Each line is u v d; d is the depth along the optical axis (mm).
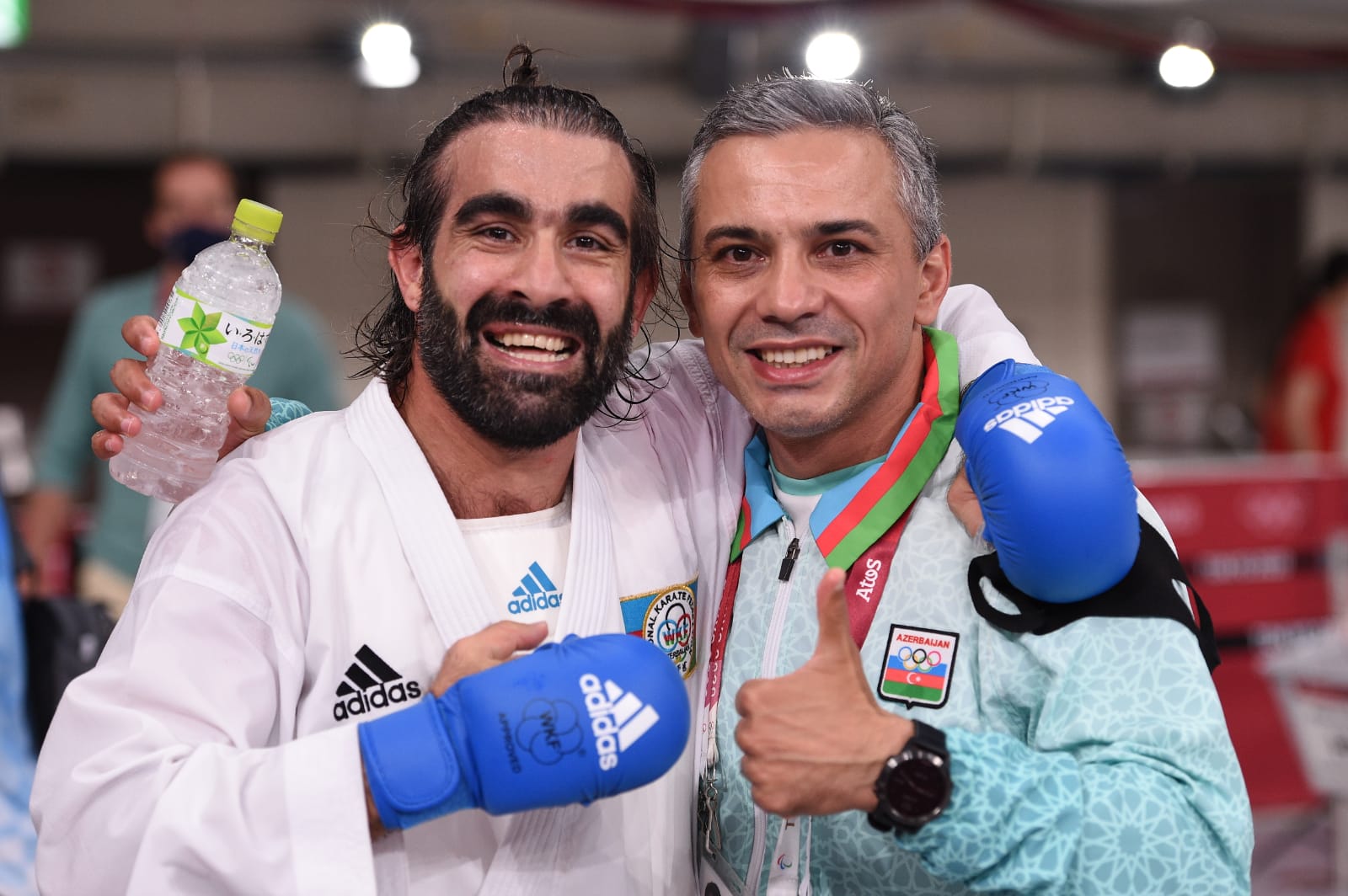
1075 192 8523
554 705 1322
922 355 1803
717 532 1816
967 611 1594
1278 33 7180
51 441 3818
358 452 1598
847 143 1612
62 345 7238
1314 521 4516
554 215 1519
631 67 7070
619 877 1591
